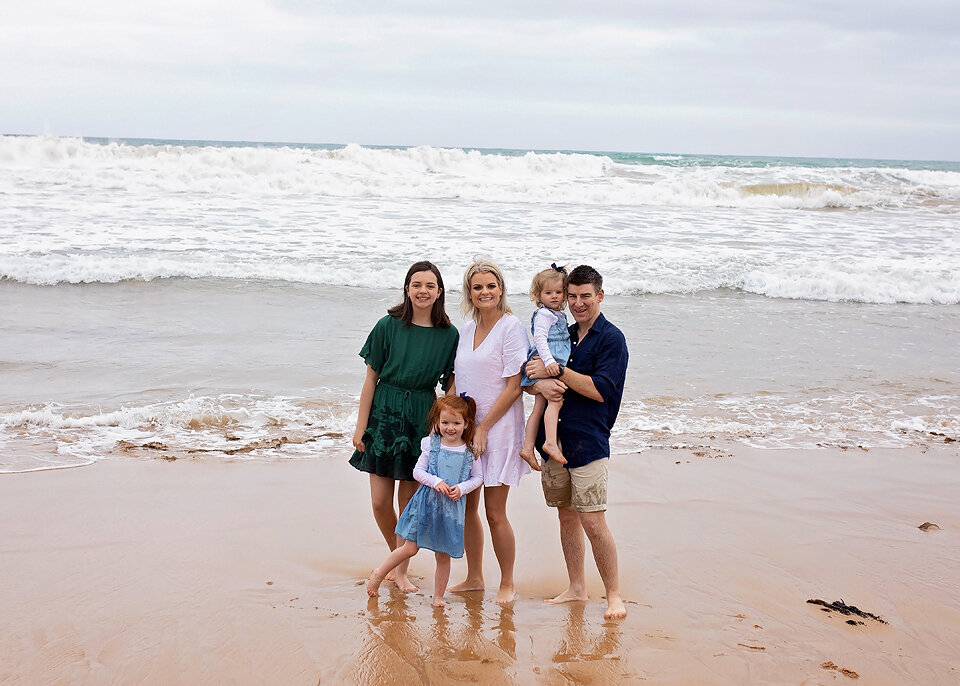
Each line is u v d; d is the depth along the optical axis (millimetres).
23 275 10812
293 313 9828
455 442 3869
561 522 3998
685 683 3172
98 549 4215
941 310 11523
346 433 6254
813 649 3465
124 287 10773
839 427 6762
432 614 3760
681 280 12164
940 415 7121
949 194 23891
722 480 5547
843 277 12508
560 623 3691
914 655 3436
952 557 4453
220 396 6938
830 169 27203
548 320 3848
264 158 22938
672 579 4160
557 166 25859
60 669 3102
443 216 17062
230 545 4348
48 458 5500
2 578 3846
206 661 3205
